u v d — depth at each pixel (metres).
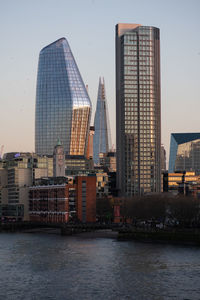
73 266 179.00
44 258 198.25
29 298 136.25
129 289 144.12
